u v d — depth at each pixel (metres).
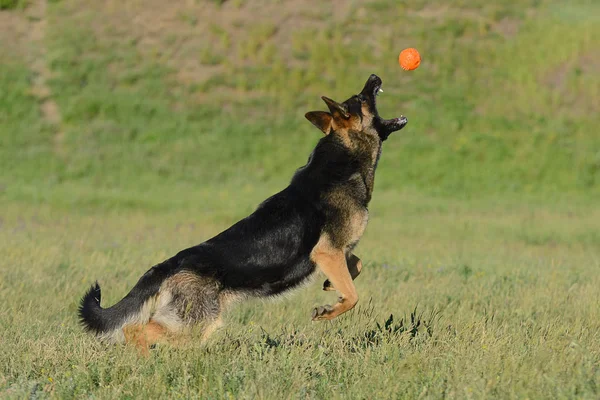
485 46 29.14
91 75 27.27
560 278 9.56
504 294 8.51
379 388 5.06
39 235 13.78
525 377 5.06
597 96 27.06
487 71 28.19
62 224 16.44
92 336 6.26
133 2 30.34
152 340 5.93
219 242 6.10
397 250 13.17
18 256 10.60
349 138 6.63
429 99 26.78
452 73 28.02
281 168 24.33
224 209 19.48
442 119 25.97
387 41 28.89
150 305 5.98
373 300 8.09
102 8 30.11
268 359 5.62
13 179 22.59
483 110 26.58
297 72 27.64
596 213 20.42
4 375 5.50
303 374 5.36
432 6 30.86
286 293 6.29
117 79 27.23
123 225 16.58
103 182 22.98
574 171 23.80
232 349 5.88
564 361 5.45
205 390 5.08
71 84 26.83
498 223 18.05
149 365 5.49
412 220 18.62
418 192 22.86
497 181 23.44
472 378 5.08
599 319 7.05
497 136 25.20
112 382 5.25
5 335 6.48
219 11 30.12
